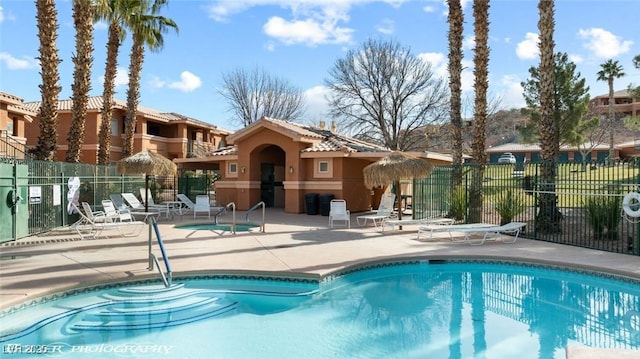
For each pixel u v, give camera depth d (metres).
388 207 17.69
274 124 22.38
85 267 9.21
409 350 5.96
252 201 24.27
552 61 14.04
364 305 7.98
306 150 22.17
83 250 11.28
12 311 6.84
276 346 6.04
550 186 13.85
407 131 40.81
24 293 7.20
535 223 13.66
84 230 14.98
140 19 24.86
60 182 15.91
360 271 9.91
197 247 11.84
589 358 3.88
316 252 11.12
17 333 6.33
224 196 25.28
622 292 8.87
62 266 9.31
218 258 10.28
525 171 15.98
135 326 6.69
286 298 8.34
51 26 17.08
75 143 19.14
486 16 17.23
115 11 23.39
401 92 40.44
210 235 14.27
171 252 11.06
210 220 18.89
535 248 11.86
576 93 27.55
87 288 8.00
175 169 18.80
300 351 5.88
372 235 14.30
